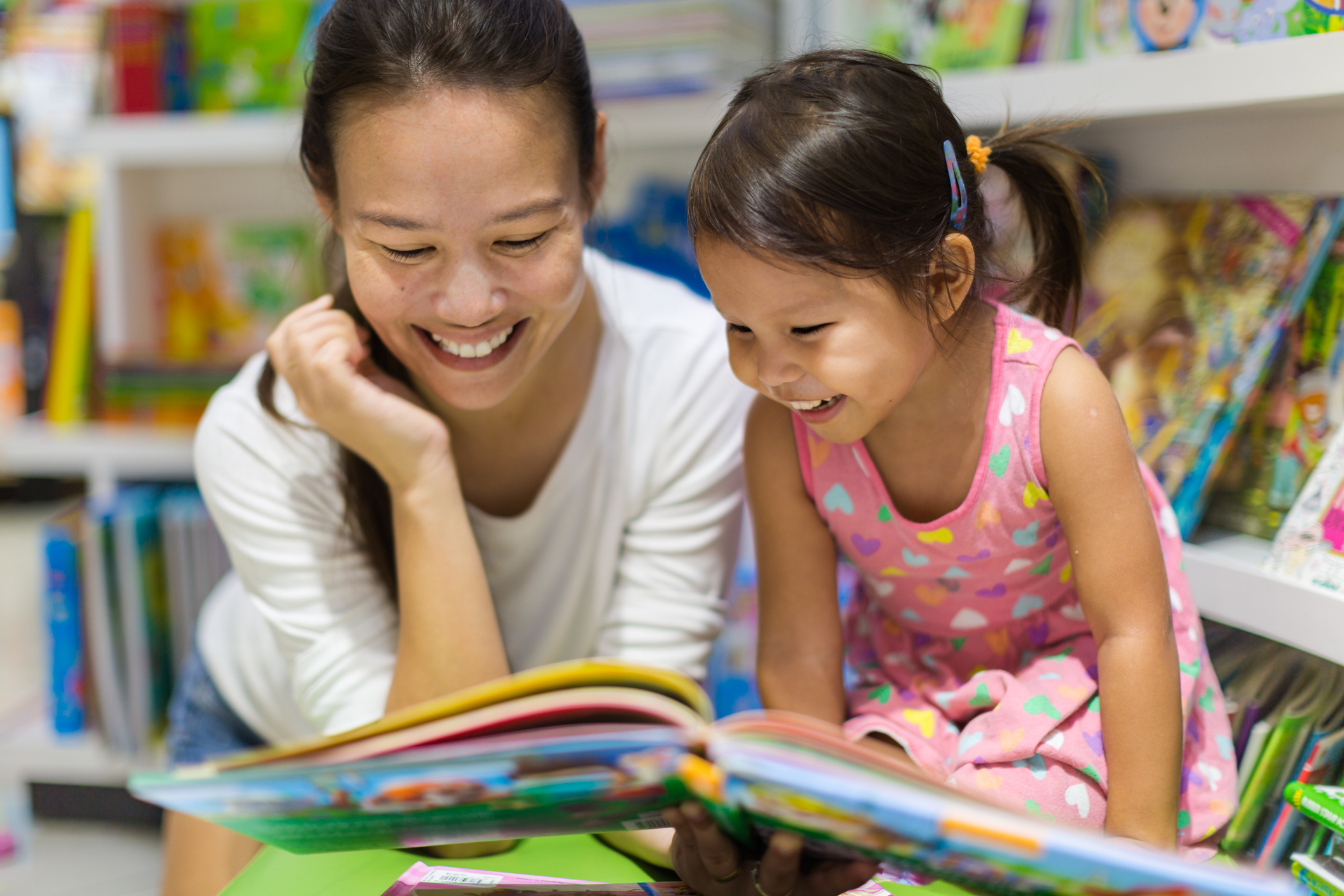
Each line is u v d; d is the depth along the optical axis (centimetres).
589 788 51
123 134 154
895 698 87
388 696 88
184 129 152
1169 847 69
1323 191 95
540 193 76
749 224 67
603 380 98
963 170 77
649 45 132
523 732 52
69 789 164
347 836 61
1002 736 76
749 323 70
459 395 85
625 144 160
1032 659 85
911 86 75
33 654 175
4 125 170
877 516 84
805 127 70
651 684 55
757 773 47
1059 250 87
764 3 142
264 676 110
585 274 96
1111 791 72
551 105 77
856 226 68
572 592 101
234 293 174
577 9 133
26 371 167
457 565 87
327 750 55
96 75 161
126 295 168
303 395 89
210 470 96
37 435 158
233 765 56
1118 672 72
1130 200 110
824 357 68
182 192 178
